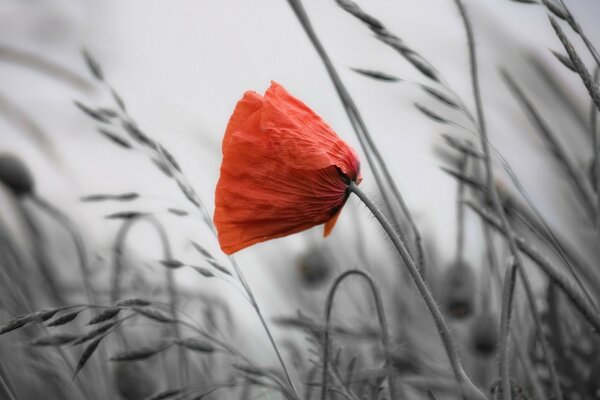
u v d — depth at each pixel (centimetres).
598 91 55
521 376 67
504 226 58
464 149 61
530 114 69
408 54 59
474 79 60
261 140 56
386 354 58
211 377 72
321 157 55
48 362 69
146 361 70
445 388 60
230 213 56
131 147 64
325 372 58
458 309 71
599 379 67
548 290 68
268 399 66
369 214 56
